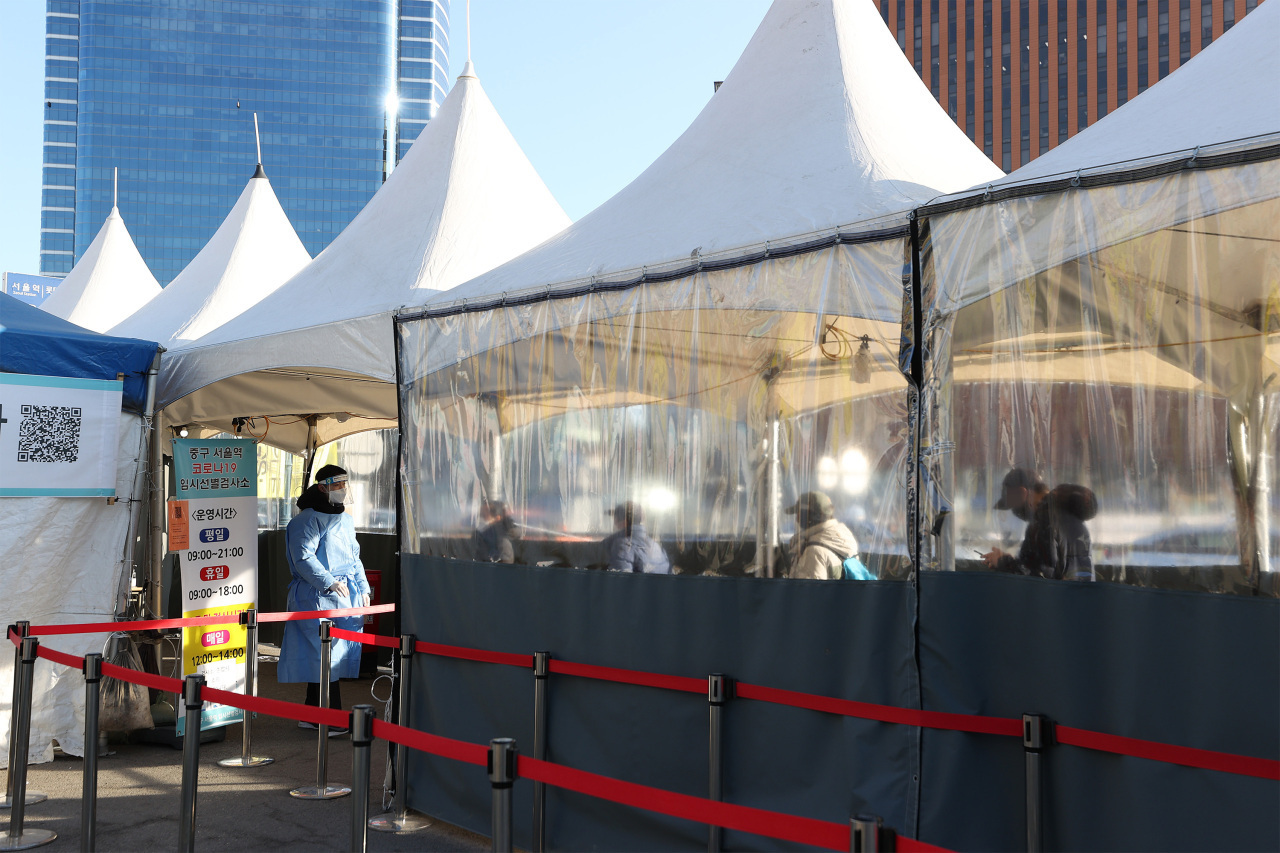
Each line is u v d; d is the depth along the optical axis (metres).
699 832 4.07
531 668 4.79
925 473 3.59
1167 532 3.09
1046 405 3.38
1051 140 80.50
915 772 3.48
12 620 6.05
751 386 4.18
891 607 3.66
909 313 3.68
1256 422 2.94
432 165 7.39
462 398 5.36
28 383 6.10
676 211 4.95
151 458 7.00
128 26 144.50
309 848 4.70
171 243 144.00
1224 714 2.91
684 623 4.25
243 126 146.62
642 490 4.50
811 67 5.16
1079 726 3.19
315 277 7.11
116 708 6.47
